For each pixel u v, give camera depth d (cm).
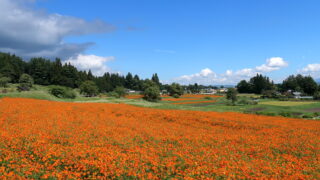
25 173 912
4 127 1652
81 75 16200
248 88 18450
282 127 2322
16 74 12656
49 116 2386
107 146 1316
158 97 9194
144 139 1575
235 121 2686
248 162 1130
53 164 998
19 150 1175
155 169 999
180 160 1139
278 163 1167
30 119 2111
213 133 1948
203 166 1012
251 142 1595
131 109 3819
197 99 10675
